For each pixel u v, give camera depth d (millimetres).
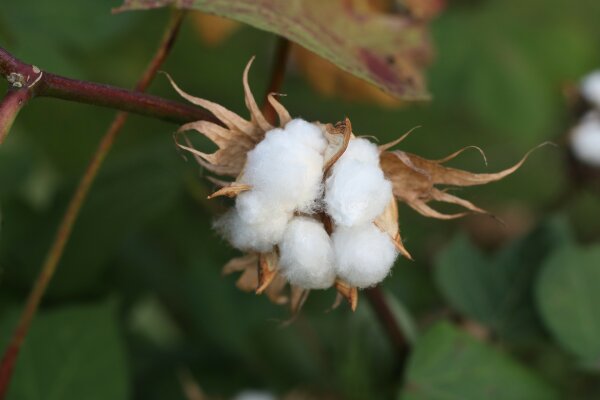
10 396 481
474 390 479
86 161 667
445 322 483
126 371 490
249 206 392
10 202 572
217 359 582
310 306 584
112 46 714
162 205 546
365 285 399
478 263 541
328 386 568
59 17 566
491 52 732
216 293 587
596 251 511
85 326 491
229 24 609
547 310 505
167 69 725
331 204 391
